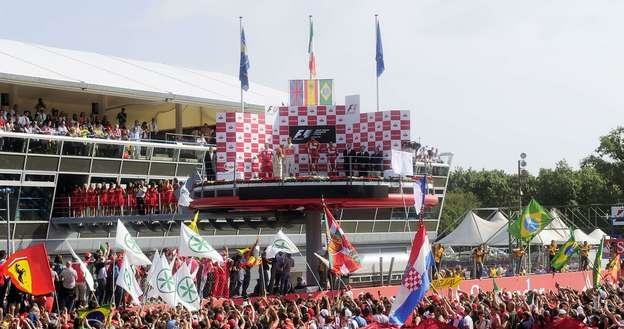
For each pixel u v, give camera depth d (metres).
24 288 30.36
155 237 60.41
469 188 159.50
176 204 54.72
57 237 57.28
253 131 49.53
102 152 59.34
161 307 33.91
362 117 49.81
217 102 66.69
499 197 154.25
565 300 36.78
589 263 57.53
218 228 60.50
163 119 73.69
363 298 36.81
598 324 31.11
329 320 31.77
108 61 70.12
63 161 57.34
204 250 34.16
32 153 55.69
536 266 63.62
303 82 50.94
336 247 39.81
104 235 59.38
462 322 31.91
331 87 50.97
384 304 36.03
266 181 45.19
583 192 128.62
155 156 62.34
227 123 49.09
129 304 35.84
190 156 64.56
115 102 69.31
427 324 32.34
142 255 32.81
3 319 30.02
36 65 60.72
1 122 54.66
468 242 61.62
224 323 28.53
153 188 55.38
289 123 50.25
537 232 52.16
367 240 75.00
